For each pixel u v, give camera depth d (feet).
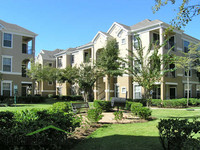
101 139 23.11
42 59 140.05
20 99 82.38
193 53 80.18
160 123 17.51
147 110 37.17
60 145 19.22
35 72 101.71
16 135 16.92
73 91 123.44
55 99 115.34
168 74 84.23
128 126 30.99
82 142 21.80
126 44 87.76
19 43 96.32
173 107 67.92
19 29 97.55
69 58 128.98
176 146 15.88
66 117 20.11
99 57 75.66
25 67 107.55
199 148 13.97
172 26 26.76
